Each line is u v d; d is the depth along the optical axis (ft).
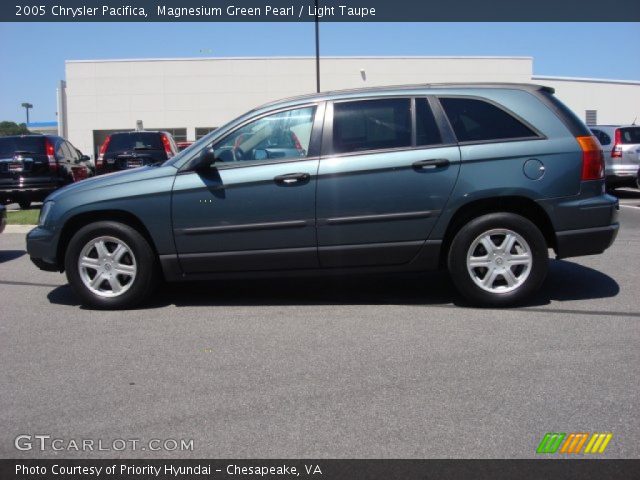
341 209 17.85
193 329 17.03
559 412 11.73
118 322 17.79
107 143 46.83
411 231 17.92
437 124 17.95
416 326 16.87
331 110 18.19
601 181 18.04
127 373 13.96
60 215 18.74
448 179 17.67
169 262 18.43
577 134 17.90
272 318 17.92
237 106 129.29
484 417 11.57
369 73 127.75
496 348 15.06
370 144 17.98
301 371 13.89
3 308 19.44
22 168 43.04
